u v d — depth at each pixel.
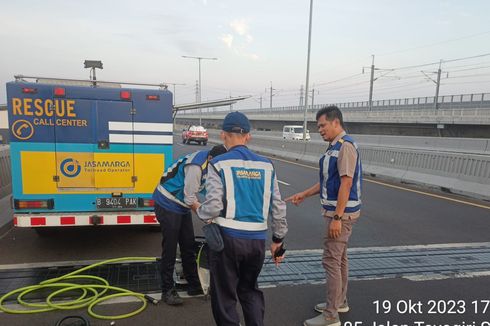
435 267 5.01
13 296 4.01
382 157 13.52
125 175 5.34
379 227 6.97
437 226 7.06
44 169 5.05
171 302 3.89
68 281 4.38
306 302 4.02
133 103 5.27
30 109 4.94
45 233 6.15
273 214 2.97
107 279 4.48
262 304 3.02
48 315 3.68
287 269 4.88
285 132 41.81
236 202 2.78
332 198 3.49
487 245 5.98
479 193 9.58
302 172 14.93
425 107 44.75
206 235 2.77
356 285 4.45
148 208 5.43
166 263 3.91
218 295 2.85
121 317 3.63
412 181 11.82
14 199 5.01
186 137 33.75
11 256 5.23
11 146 4.93
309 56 23.98
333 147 3.51
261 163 2.93
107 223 5.29
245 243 2.78
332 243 3.52
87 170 5.20
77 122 5.11
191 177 3.58
